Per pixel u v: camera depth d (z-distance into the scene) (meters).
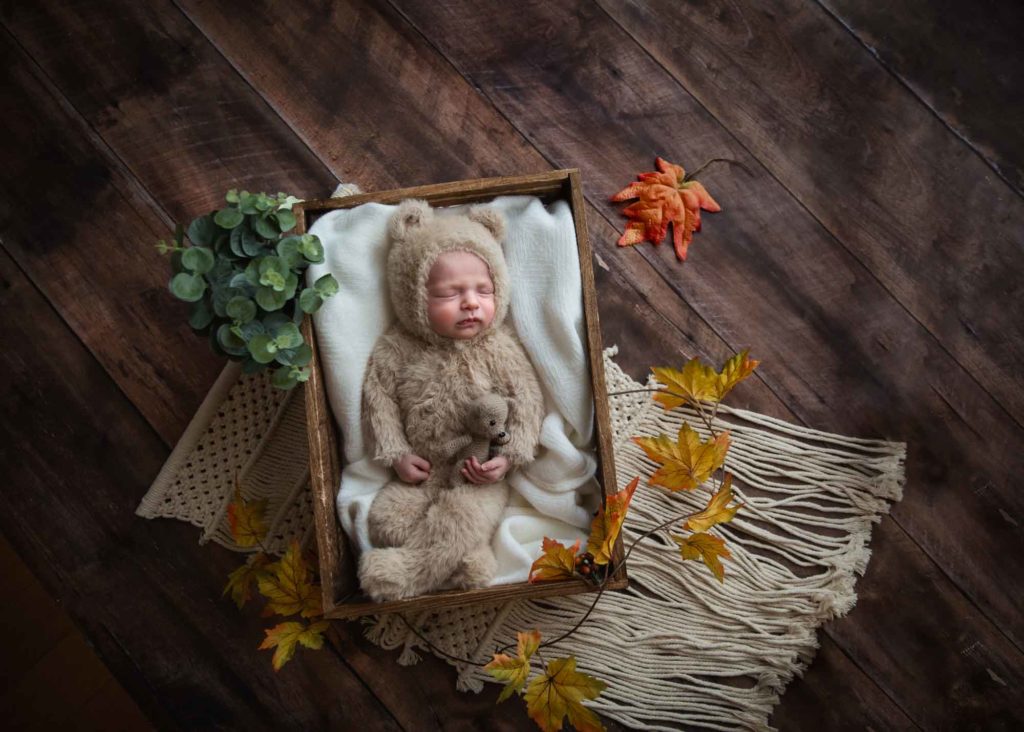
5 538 1.26
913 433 1.29
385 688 1.22
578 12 1.36
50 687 1.24
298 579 1.10
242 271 1.01
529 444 1.13
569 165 1.35
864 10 1.35
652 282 1.32
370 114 1.35
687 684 1.21
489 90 1.36
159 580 1.25
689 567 1.23
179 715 1.22
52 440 1.28
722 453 1.08
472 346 1.14
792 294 1.32
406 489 1.13
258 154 1.34
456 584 1.11
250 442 1.25
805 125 1.36
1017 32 1.36
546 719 1.00
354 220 1.15
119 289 1.30
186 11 1.36
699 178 1.35
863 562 1.25
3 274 1.30
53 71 1.34
